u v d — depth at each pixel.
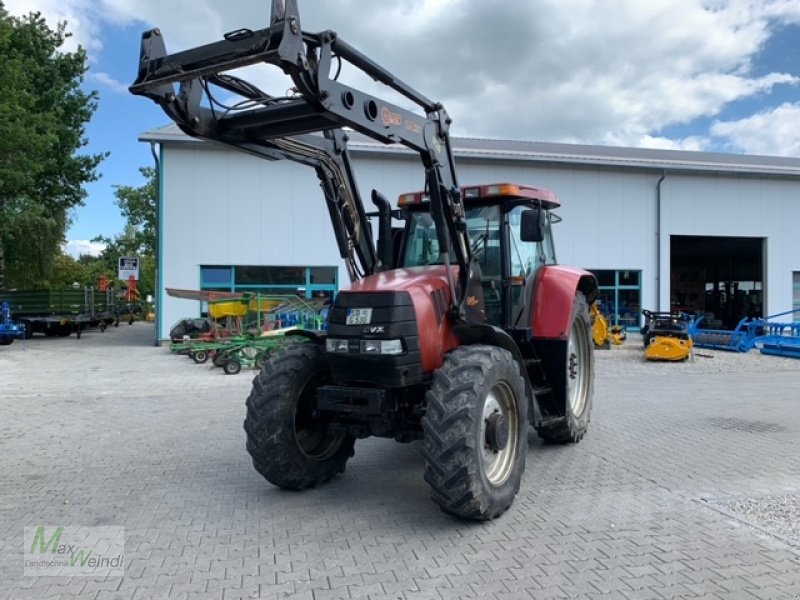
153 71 3.79
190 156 18.28
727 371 13.37
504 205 5.83
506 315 5.74
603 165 21.39
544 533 4.31
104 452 6.61
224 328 15.53
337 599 3.39
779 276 23.06
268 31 3.43
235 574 3.71
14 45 21.67
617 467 5.95
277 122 4.53
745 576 3.64
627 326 22.03
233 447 6.80
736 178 22.64
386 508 4.84
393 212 6.37
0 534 4.36
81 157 23.03
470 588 3.51
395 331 4.45
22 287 29.38
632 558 3.89
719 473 5.75
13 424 8.07
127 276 21.03
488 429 4.56
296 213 18.94
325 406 4.80
